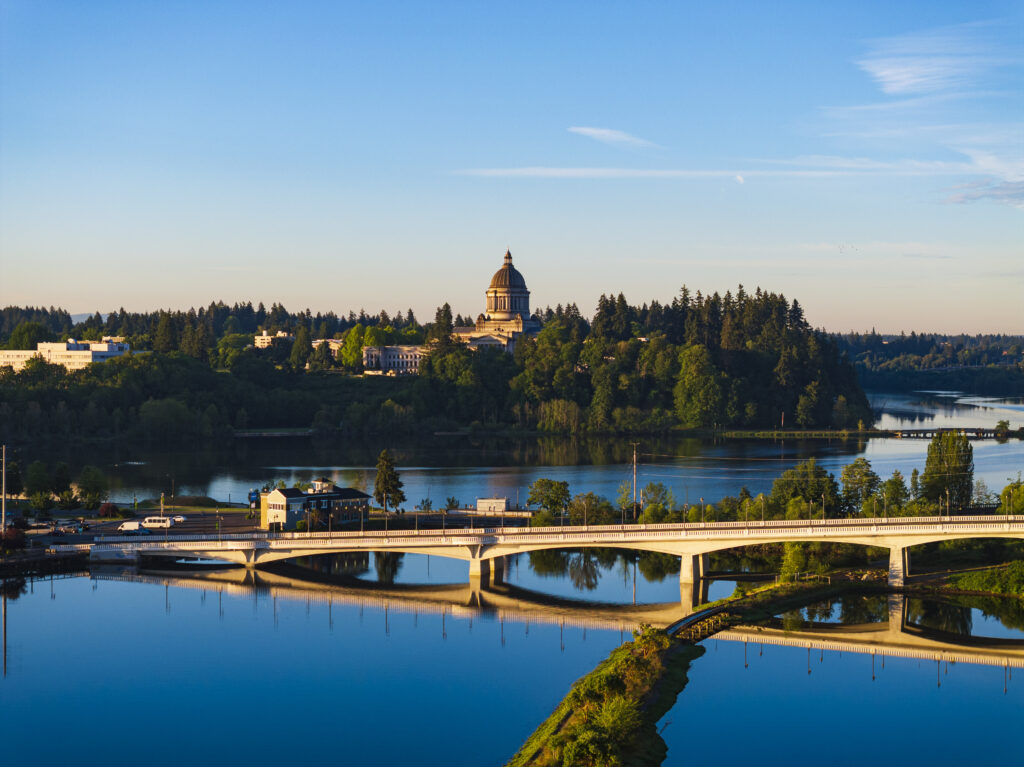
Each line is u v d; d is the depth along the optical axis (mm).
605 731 117375
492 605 184875
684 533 189125
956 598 183375
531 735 125812
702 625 165000
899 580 188250
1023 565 185625
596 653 156125
